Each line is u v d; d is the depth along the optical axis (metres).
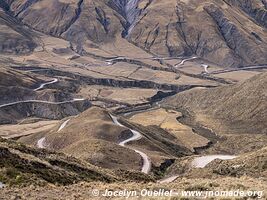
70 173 99.81
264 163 139.25
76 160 130.88
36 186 73.88
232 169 148.25
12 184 74.88
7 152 91.69
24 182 76.88
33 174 85.12
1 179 76.62
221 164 166.75
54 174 91.44
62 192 70.31
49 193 68.88
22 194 66.94
